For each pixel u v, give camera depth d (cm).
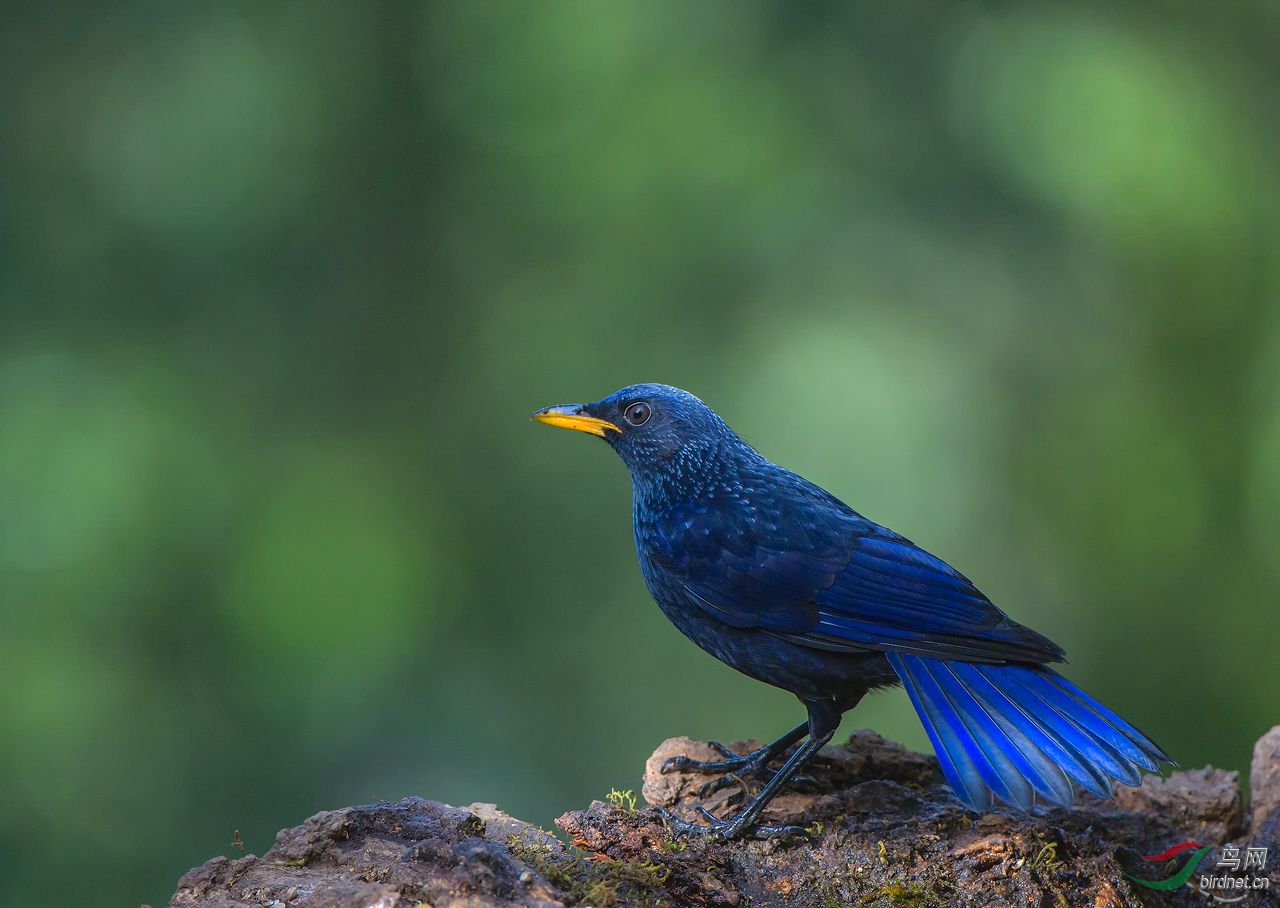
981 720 598
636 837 596
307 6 1727
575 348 1639
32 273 1636
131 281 1655
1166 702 1680
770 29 1623
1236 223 1650
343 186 1719
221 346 1686
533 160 1691
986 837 597
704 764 664
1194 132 1634
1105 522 1644
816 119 1623
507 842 573
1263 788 686
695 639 701
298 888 507
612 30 1650
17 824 1467
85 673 1523
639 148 1631
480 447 1692
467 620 1642
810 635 654
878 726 1487
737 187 1602
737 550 671
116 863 1488
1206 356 1730
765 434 1480
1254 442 1681
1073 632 1622
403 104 1753
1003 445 1546
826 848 598
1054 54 1600
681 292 1605
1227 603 1688
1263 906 605
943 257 1574
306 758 1582
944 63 1620
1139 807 689
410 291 1745
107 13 1666
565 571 1633
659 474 714
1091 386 1622
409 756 1576
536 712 1598
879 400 1466
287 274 1702
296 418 1716
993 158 1585
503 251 1727
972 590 652
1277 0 1761
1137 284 1669
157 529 1578
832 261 1573
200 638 1592
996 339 1584
